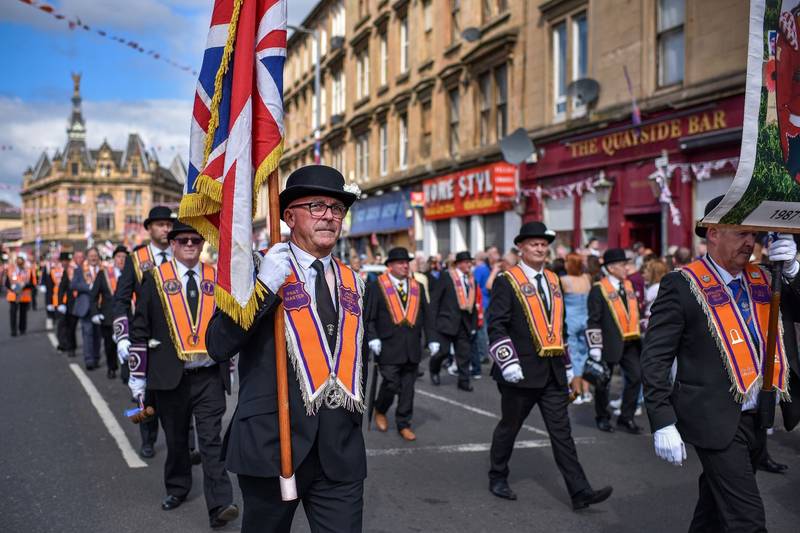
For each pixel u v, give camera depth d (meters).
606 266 7.74
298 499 2.90
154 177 107.62
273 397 2.87
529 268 5.48
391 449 6.86
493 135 19.47
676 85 13.27
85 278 12.27
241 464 2.85
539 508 5.14
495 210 19.12
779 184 3.06
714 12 12.25
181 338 4.85
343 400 2.93
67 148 105.00
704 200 12.68
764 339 3.33
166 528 4.72
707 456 3.25
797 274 3.44
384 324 7.49
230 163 2.98
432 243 23.45
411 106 24.66
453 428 7.77
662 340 3.35
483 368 12.59
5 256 40.72
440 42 22.47
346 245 32.47
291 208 3.09
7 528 4.69
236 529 4.71
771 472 5.94
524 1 17.88
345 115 31.58
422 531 4.70
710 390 3.25
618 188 14.69
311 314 2.96
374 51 28.14
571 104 16.16
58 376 11.20
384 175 27.77
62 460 6.34
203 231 3.26
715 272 3.40
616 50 14.69
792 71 3.11
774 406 3.21
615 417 8.33
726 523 3.18
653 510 5.07
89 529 4.69
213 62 3.23
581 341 9.22
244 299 2.79
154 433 6.54
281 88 3.13
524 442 7.08
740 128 11.74
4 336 17.81
